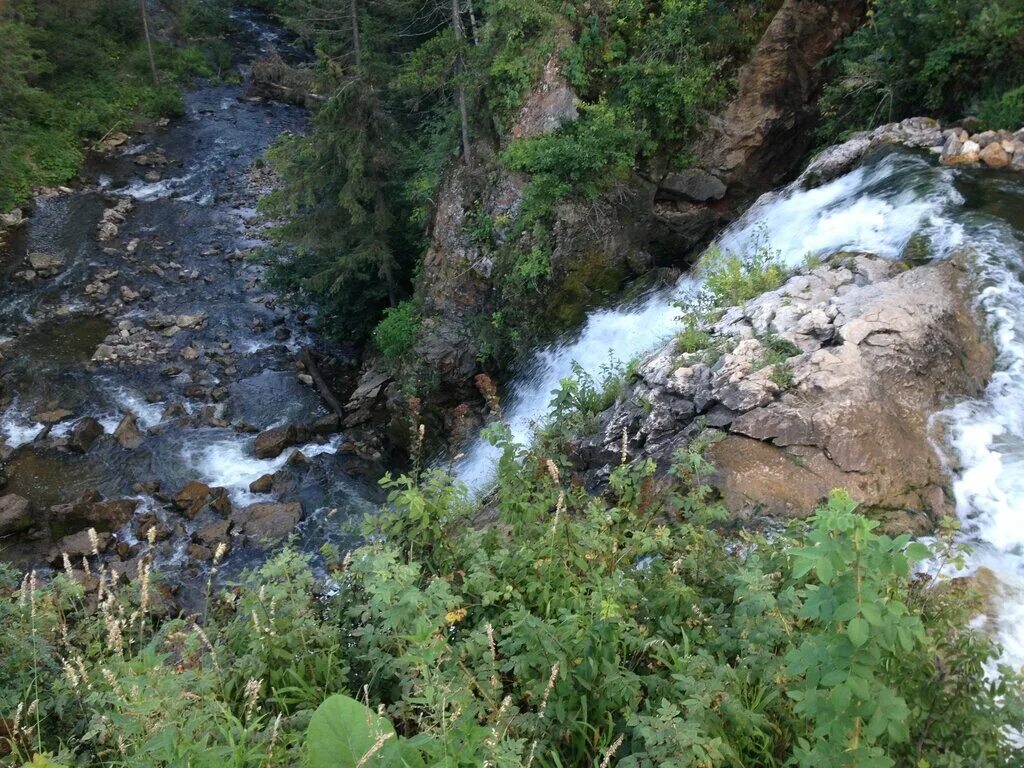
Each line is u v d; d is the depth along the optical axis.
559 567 4.87
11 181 24.73
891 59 14.52
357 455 15.95
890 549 2.90
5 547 12.80
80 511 13.49
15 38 27.00
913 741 3.44
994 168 11.97
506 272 15.96
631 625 4.30
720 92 16.66
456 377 16.34
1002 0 12.91
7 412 16.58
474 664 4.20
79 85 30.58
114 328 19.75
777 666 3.84
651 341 13.23
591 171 15.74
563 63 16.09
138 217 24.91
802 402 7.92
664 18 16.25
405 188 18.19
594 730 3.96
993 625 5.85
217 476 15.07
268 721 4.36
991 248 9.86
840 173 13.66
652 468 6.02
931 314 8.77
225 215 25.55
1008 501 7.15
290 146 18.45
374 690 4.58
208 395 17.59
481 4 18.08
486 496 9.19
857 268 10.30
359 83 17.11
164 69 33.69
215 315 20.66
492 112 16.62
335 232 18.53
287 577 5.39
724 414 8.16
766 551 5.25
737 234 14.27
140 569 5.86
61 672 4.80
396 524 5.36
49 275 21.61
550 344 15.42
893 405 8.00
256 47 37.72
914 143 13.05
